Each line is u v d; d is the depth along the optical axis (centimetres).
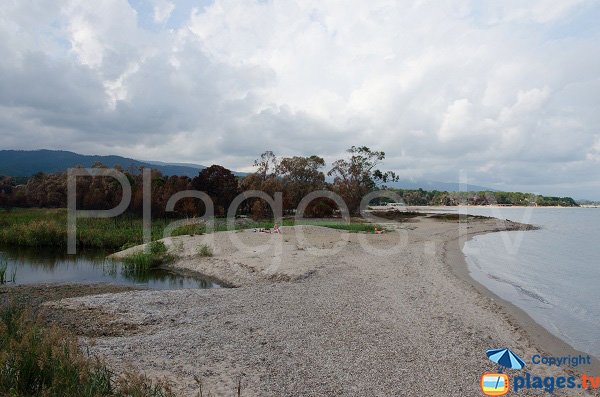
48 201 5025
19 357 529
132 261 1955
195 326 969
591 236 4044
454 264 2011
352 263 1830
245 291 1338
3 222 3058
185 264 1900
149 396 534
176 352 780
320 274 1600
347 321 997
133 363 716
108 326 989
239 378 664
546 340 945
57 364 542
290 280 1522
